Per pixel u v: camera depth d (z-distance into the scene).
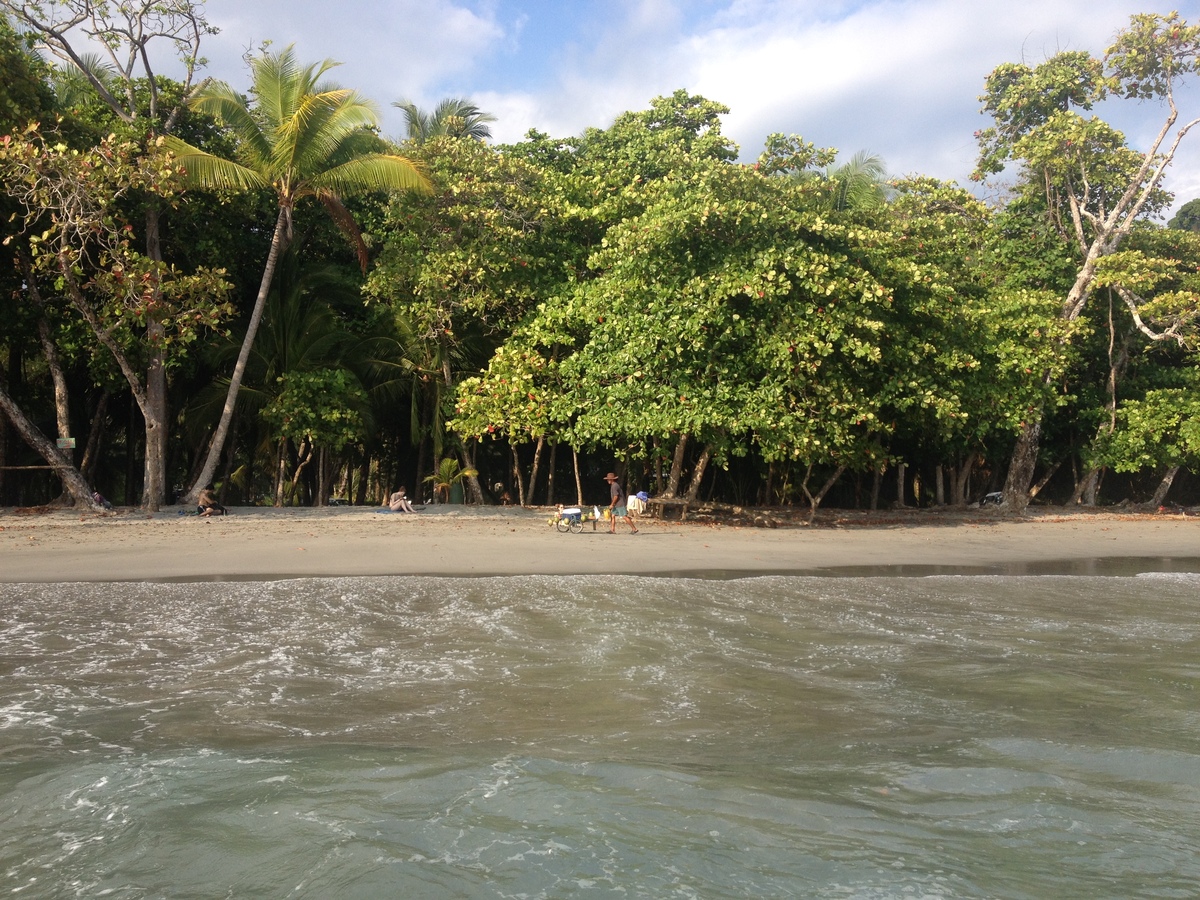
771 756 4.68
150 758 4.57
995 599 10.60
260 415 24.52
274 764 4.46
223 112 21.69
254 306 26.67
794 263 20.25
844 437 21.17
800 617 9.09
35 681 6.23
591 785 4.16
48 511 21.44
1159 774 4.43
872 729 5.21
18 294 22.11
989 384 24.91
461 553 14.41
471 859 3.37
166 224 24.55
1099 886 3.20
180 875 3.24
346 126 22.19
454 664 6.83
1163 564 15.05
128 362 22.52
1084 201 29.27
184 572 11.93
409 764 4.46
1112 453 29.52
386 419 29.94
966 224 29.41
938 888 3.17
